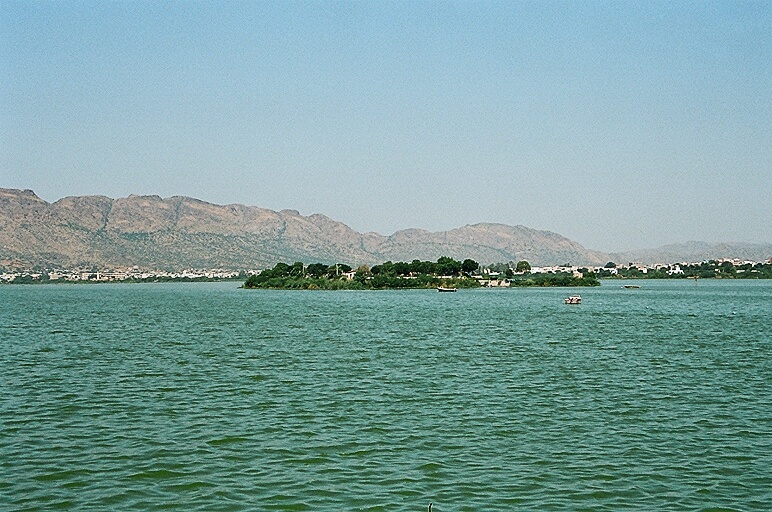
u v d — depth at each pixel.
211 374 57.16
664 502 27.97
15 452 34.16
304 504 27.55
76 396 47.59
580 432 38.19
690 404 45.44
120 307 169.25
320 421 40.56
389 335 92.75
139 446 35.22
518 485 29.77
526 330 101.12
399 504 27.59
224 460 33.00
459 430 38.53
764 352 73.12
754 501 28.12
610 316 133.38
